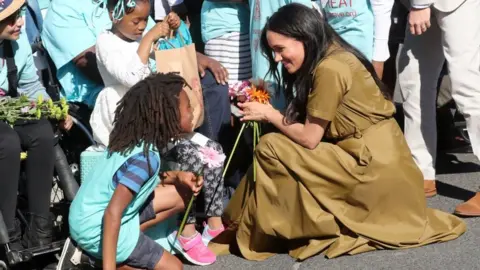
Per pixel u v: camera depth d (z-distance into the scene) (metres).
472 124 5.36
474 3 5.27
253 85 4.92
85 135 5.18
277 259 4.89
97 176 4.18
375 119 4.84
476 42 5.30
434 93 5.70
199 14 6.23
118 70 4.72
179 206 4.55
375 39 5.89
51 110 4.73
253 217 4.84
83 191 4.23
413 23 5.32
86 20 5.36
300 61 4.72
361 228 4.81
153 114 4.11
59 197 5.06
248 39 5.83
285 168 4.73
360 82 4.77
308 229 4.76
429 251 4.85
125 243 4.21
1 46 4.95
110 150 4.18
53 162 4.73
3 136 4.50
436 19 5.41
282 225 4.78
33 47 5.52
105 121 4.87
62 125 4.90
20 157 4.57
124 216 4.20
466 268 4.65
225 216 5.06
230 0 5.76
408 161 4.91
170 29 4.96
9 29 4.77
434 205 5.64
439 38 5.56
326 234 4.79
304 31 4.66
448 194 5.84
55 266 4.74
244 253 4.93
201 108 4.95
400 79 5.75
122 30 4.84
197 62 5.46
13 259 4.54
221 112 5.52
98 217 4.17
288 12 4.70
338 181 4.73
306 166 4.71
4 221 4.56
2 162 4.50
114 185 4.11
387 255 4.80
